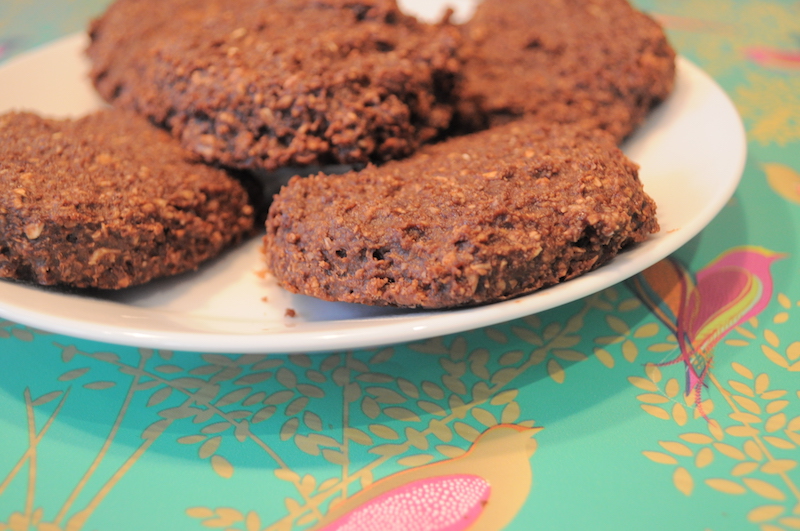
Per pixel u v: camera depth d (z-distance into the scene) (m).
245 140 0.19
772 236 0.19
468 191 0.17
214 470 0.15
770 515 0.14
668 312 0.18
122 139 0.20
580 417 0.16
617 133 0.20
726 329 0.17
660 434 0.16
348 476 0.15
